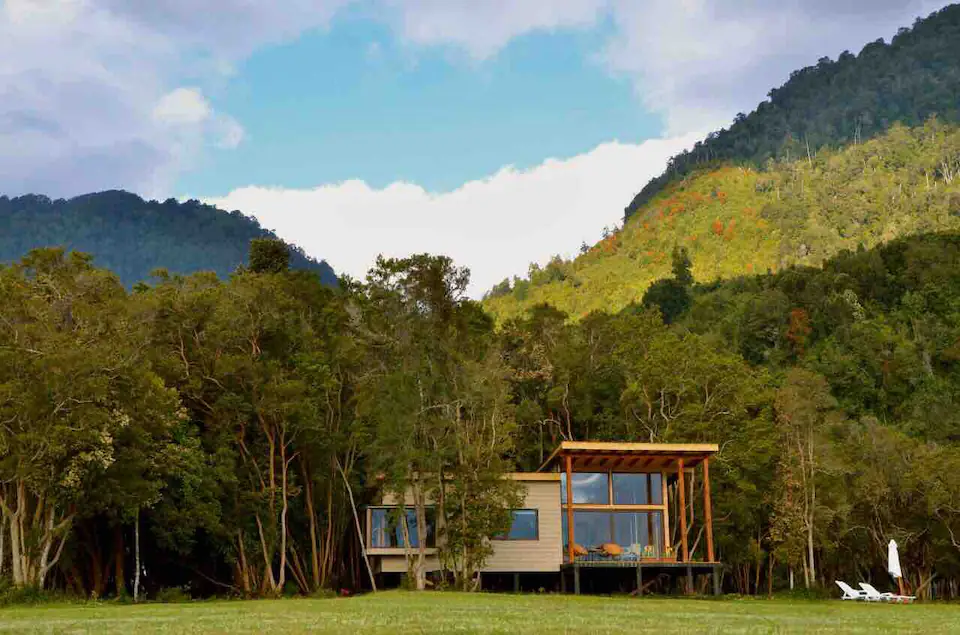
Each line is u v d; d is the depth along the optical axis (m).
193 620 22.52
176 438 43.03
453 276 49.12
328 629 19.31
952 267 120.00
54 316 40.25
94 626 20.72
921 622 25.83
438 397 47.09
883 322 112.50
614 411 60.94
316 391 47.88
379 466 46.47
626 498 49.94
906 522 58.81
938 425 83.69
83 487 38.72
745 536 56.50
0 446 36.31
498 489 45.56
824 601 46.66
